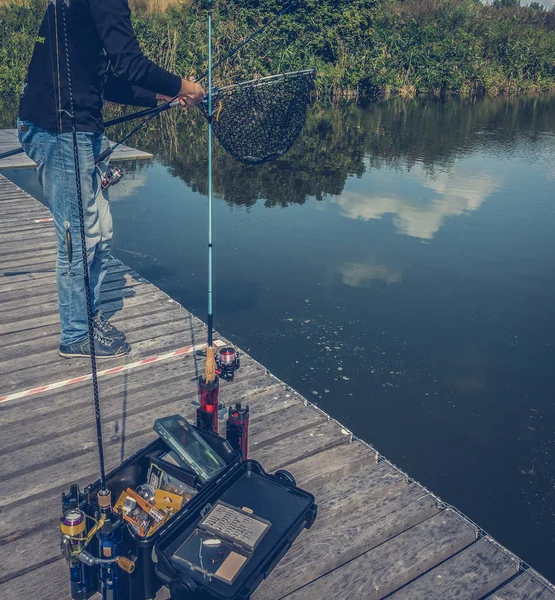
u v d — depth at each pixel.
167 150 13.09
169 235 7.85
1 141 9.99
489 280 6.90
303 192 10.18
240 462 2.53
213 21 18.98
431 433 4.29
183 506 2.22
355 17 22.55
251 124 3.39
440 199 10.09
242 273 6.79
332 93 23.22
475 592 2.43
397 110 20.94
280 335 5.47
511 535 3.46
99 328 3.87
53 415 3.33
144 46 18.64
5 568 2.37
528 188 10.97
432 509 2.82
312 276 6.77
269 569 2.08
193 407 3.44
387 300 6.27
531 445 4.20
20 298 4.71
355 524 2.69
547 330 5.79
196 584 1.98
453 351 5.34
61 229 3.53
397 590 2.43
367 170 11.94
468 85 27.09
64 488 2.82
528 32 29.94
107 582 2.15
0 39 18.78
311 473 2.97
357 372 4.96
